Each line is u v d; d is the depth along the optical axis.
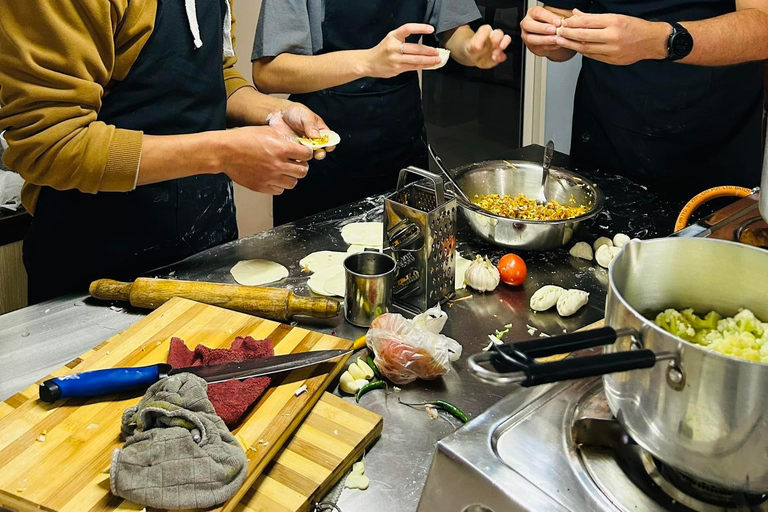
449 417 1.11
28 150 1.35
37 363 1.23
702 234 1.34
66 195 1.59
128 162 1.39
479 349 1.29
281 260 1.60
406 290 1.40
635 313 0.67
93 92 1.37
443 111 3.76
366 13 2.12
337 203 2.34
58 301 1.43
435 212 1.33
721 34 1.74
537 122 3.28
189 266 1.57
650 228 1.77
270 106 1.81
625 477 0.75
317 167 2.28
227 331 1.25
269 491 0.93
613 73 2.13
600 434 0.78
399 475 0.99
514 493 0.72
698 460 0.67
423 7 2.22
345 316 1.36
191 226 1.76
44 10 1.27
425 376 1.17
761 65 1.94
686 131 2.05
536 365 0.62
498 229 1.58
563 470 0.76
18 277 2.14
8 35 1.27
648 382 0.67
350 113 2.21
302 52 2.07
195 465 0.87
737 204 1.46
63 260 1.66
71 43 1.31
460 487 0.77
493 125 3.55
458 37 2.22
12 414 1.02
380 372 1.18
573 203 1.77
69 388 1.03
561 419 0.83
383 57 1.91
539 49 1.95
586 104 2.26
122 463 0.87
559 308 1.39
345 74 1.98
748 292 0.81
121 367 1.14
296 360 1.12
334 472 0.97
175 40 1.55
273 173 1.53
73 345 1.28
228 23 1.75
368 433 1.03
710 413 0.63
